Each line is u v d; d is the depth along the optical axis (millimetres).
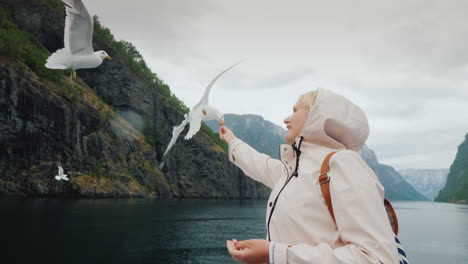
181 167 109500
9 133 56781
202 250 20516
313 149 1694
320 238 1466
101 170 72000
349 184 1405
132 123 102500
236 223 37656
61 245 18812
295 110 1984
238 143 2615
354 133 1659
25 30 87000
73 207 40906
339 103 1684
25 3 90562
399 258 1379
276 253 1373
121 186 74062
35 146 59688
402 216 75312
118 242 21094
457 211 108062
